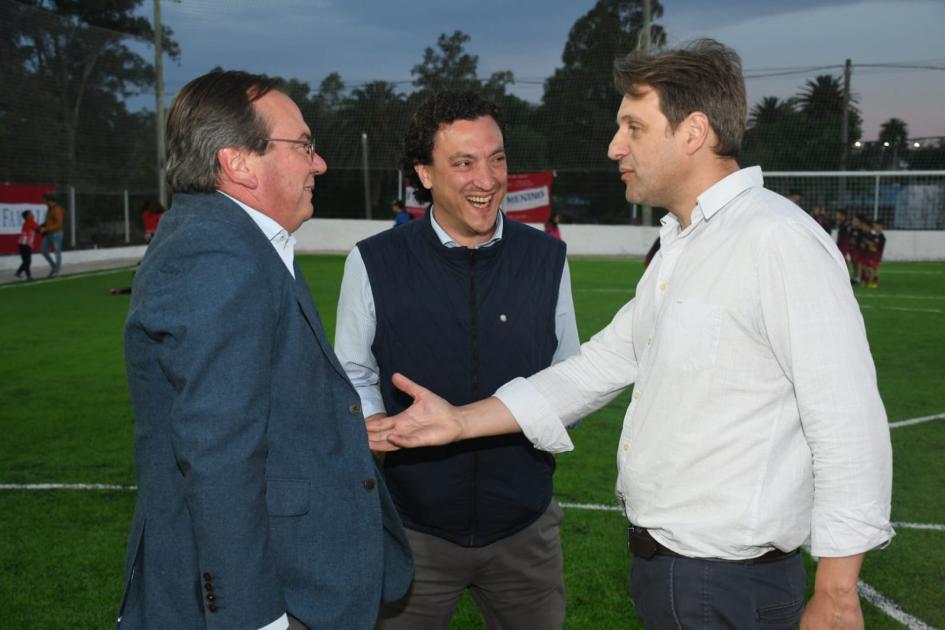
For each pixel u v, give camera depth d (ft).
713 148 5.55
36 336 30.99
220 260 4.98
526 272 7.42
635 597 6.01
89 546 12.38
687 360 5.37
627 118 5.73
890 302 43.24
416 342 7.27
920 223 77.41
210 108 5.41
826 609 4.92
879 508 4.84
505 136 7.20
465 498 7.22
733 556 5.40
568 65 115.24
